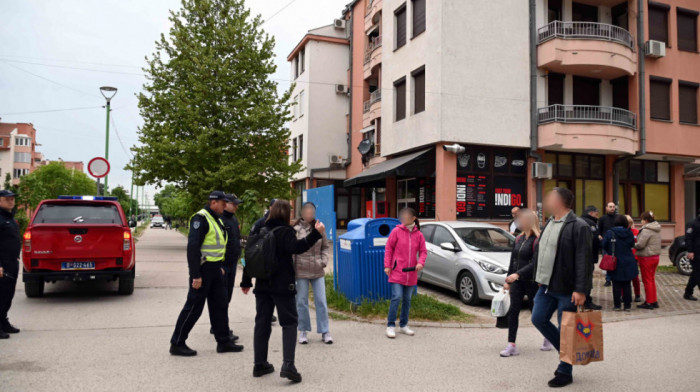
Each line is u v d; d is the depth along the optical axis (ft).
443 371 15.80
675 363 16.90
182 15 66.39
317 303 19.40
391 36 63.16
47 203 28.09
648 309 27.09
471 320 23.67
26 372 14.90
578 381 14.96
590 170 59.36
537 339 20.31
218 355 17.26
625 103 59.88
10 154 262.67
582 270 14.23
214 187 61.57
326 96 90.07
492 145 54.24
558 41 53.93
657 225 27.50
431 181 56.54
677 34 62.18
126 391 13.46
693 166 68.85
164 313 24.14
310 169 87.56
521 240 18.52
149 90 64.39
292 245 14.52
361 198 89.81
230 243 20.86
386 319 23.17
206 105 63.41
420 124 55.42
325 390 13.84
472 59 53.42
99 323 21.81
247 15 68.13
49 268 26.13
